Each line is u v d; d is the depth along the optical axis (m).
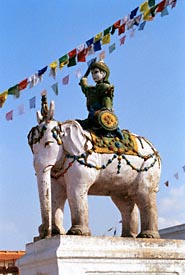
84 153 9.02
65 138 9.09
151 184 9.59
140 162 9.52
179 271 9.10
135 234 9.74
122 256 8.61
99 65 9.88
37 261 8.59
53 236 8.48
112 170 9.23
